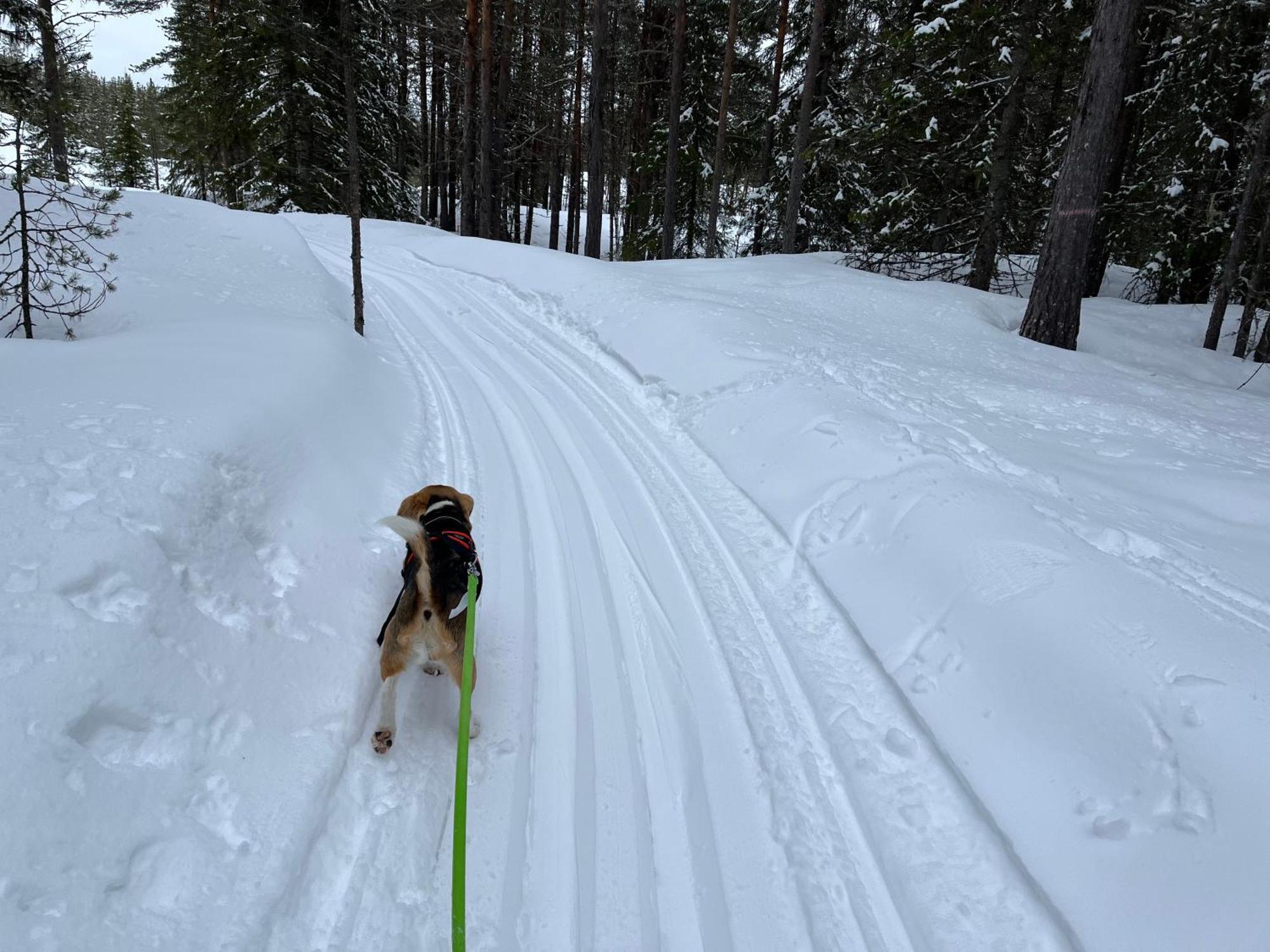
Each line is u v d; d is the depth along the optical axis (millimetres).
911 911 2949
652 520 6023
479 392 8797
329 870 2836
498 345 10930
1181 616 3898
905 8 18500
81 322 7910
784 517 5961
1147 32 16234
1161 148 16484
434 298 13812
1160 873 2811
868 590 4883
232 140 25391
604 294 12539
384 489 5742
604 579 5133
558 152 32594
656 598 4953
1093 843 3014
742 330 9828
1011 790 3355
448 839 3104
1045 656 3863
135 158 42844
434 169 36188
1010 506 5176
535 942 2719
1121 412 7758
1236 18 14047
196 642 3301
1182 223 16266
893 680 4145
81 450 3957
